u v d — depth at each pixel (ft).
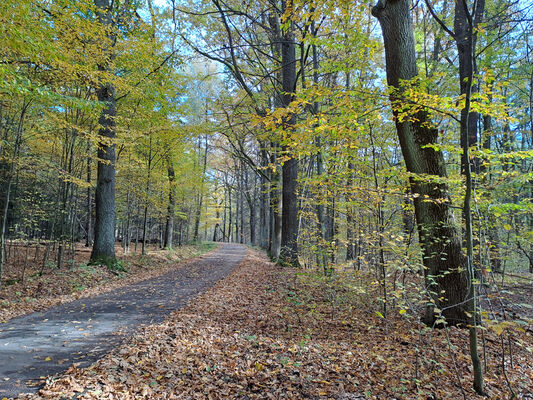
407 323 19.92
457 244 18.37
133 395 10.90
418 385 12.48
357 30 25.94
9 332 16.90
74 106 22.43
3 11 15.25
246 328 19.02
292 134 15.49
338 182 25.31
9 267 37.14
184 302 25.00
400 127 19.57
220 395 11.50
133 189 54.49
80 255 51.13
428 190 18.58
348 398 11.53
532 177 16.67
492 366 14.42
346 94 14.07
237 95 51.16
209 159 107.96
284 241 40.63
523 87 36.47
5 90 17.37
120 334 16.98
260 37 47.93
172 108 43.42
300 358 14.76
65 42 23.68
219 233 200.34
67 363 13.07
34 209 43.01
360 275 22.38
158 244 83.41
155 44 33.58
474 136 28.53
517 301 23.79
